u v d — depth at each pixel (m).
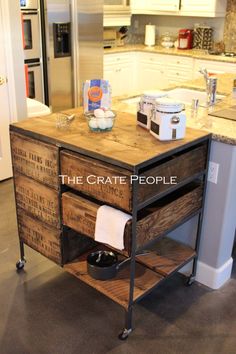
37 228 2.12
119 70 5.25
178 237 2.31
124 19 5.20
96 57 4.62
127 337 1.89
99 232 1.75
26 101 3.54
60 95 4.45
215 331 1.94
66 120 2.03
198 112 2.35
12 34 3.25
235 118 2.22
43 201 2.01
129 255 1.70
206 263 2.22
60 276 2.31
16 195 2.17
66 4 4.12
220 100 2.64
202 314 2.04
